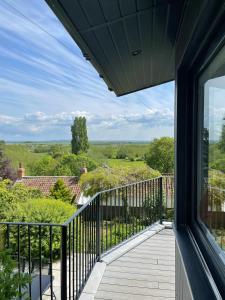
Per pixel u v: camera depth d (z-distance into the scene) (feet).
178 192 7.57
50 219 16.33
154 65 11.53
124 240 14.15
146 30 7.62
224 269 4.41
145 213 16.42
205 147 6.25
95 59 8.87
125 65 10.55
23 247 15.29
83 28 6.70
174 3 6.13
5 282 5.29
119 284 10.24
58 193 43.96
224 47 4.61
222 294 4.14
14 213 17.01
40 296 8.15
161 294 9.61
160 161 55.72
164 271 11.20
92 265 11.13
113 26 6.89
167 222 16.78
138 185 16.49
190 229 7.25
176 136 7.61
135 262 11.96
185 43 6.12
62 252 8.03
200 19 4.52
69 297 8.50
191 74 7.45
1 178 62.13
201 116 6.70
